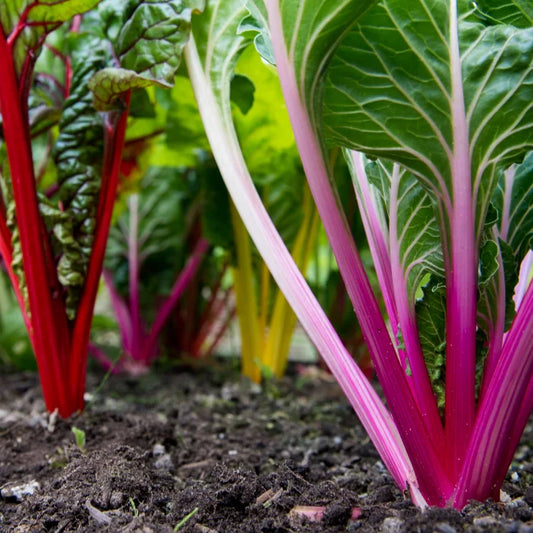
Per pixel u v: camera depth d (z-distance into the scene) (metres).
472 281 0.47
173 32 0.55
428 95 0.46
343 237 0.48
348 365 0.50
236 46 0.55
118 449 0.59
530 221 0.53
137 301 1.15
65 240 0.64
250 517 0.49
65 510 0.50
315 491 0.52
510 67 0.45
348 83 0.47
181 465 0.63
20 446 0.64
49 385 0.67
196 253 1.15
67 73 0.72
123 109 0.63
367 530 0.46
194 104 0.83
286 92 0.46
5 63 0.56
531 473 0.58
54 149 0.65
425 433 0.48
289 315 1.02
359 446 0.68
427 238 0.50
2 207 0.66
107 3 0.62
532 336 0.45
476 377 0.51
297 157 0.92
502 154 0.47
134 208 1.19
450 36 0.45
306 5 0.44
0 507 0.54
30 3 0.55
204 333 1.27
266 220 0.52
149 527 0.47
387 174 0.52
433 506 0.48
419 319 0.51
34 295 0.64
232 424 0.77
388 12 0.45
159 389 0.96
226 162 0.53
